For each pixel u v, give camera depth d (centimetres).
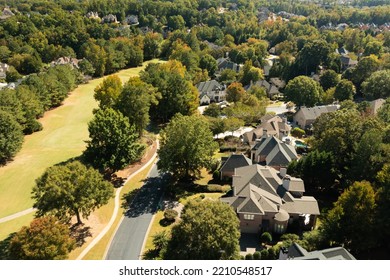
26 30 19788
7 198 6944
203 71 15900
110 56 16900
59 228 4516
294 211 5522
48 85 12362
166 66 13150
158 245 5078
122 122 7306
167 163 6794
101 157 7062
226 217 4456
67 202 5247
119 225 5800
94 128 7119
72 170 5528
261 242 5194
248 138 8994
